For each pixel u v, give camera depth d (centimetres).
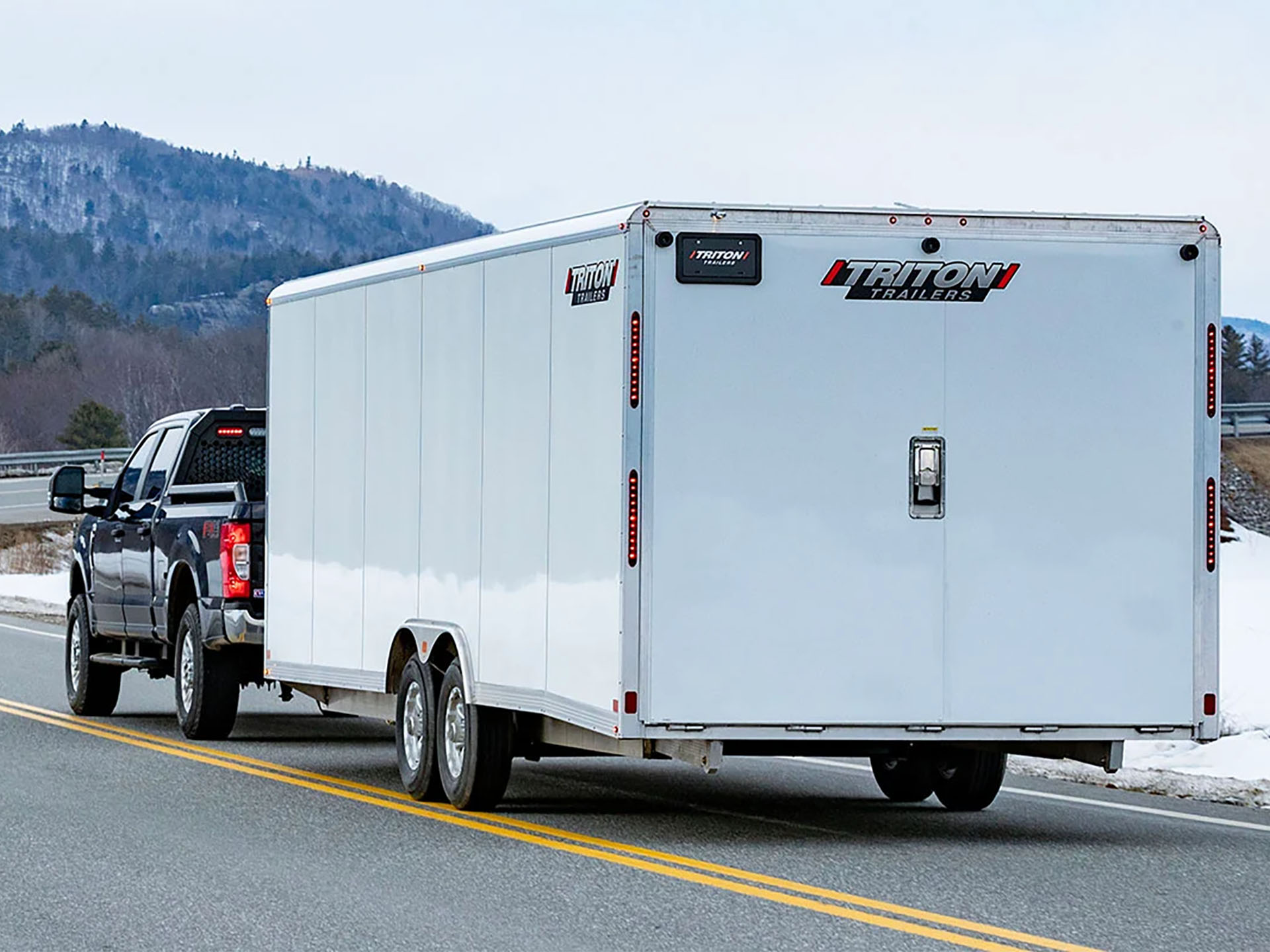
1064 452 1512
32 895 1283
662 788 1862
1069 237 1512
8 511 7525
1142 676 1521
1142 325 1523
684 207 1461
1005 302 1505
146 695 2806
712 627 1463
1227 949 1120
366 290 1850
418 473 1747
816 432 1478
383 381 1814
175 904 1252
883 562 1487
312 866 1391
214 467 2372
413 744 1747
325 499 1928
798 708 1475
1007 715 1505
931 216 1491
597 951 1116
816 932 1166
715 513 1463
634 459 1451
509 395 1606
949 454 1497
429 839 1516
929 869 1386
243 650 2211
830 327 1480
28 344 19888
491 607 1628
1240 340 15275
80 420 13812
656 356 1456
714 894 1285
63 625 4100
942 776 1722
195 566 2209
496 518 1622
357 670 1856
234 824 1588
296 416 1997
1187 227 1527
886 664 1487
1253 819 1653
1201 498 1530
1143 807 1730
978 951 1113
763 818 1652
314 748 2162
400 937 1155
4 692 2769
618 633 1450
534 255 1575
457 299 1688
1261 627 3294
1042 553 1509
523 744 1661
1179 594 1527
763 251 1470
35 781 1852
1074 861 1422
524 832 1552
